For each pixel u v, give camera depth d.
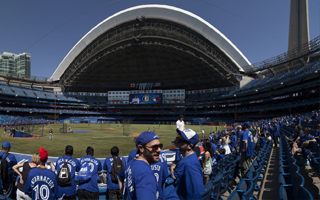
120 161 8.73
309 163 13.37
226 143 14.96
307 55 80.06
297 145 16.11
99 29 126.06
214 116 121.25
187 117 126.56
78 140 42.12
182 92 128.38
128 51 126.81
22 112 115.62
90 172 8.27
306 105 73.00
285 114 86.31
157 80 140.00
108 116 134.88
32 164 6.77
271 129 26.33
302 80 73.25
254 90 98.19
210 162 8.93
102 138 46.06
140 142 3.38
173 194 4.89
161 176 4.83
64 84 140.12
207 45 121.75
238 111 110.00
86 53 133.25
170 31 118.75
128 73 139.25
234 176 11.74
